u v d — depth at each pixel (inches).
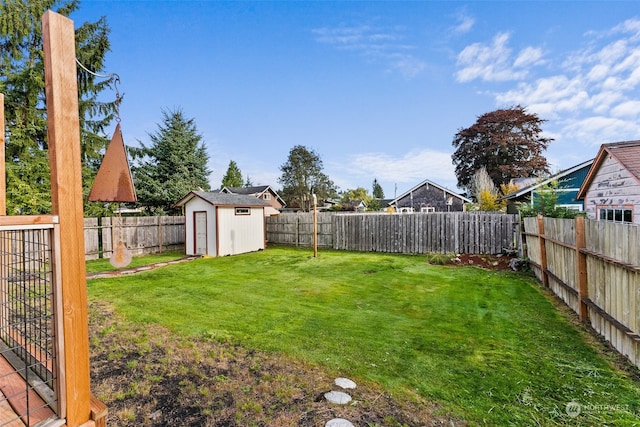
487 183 911.0
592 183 354.3
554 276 213.8
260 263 358.9
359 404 95.6
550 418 87.8
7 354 86.5
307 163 1325.0
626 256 119.7
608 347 131.6
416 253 424.5
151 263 363.3
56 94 62.2
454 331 152.2
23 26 421.7
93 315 177.0
